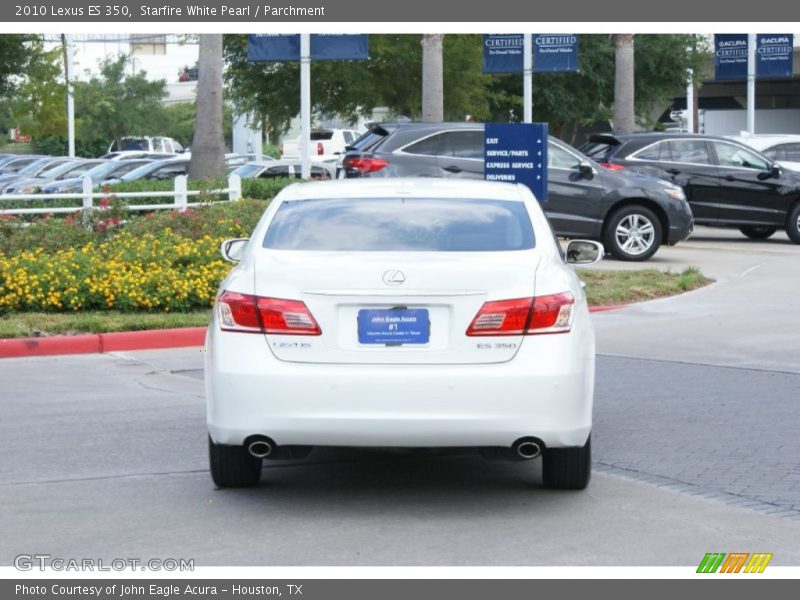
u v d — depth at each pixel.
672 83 56.06
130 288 16.92
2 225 19.92
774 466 9.22
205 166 33.88
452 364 7.64
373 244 8.23
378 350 7.65
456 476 9.05
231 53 47.72
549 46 33.00
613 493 8.52
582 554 7.20
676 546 7.34
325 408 7.58
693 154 28.08
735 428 10.54
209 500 8.38
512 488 8.69
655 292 19.80
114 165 39.59
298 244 8.27
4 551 7.29
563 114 53.47
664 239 24.39
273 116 49.19
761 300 19.06
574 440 7.80
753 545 7.36
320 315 7.66
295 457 8.00
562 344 7.70
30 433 10.48
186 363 14.38
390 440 7.62
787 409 11.30
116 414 11.28
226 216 21.34
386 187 8.99
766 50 43.22
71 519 7.93
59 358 14.84
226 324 7.81
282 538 7.51
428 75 34.97
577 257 10.23
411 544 7.38
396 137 23.88
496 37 32.97
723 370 13.34
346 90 46.75
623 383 12.66
